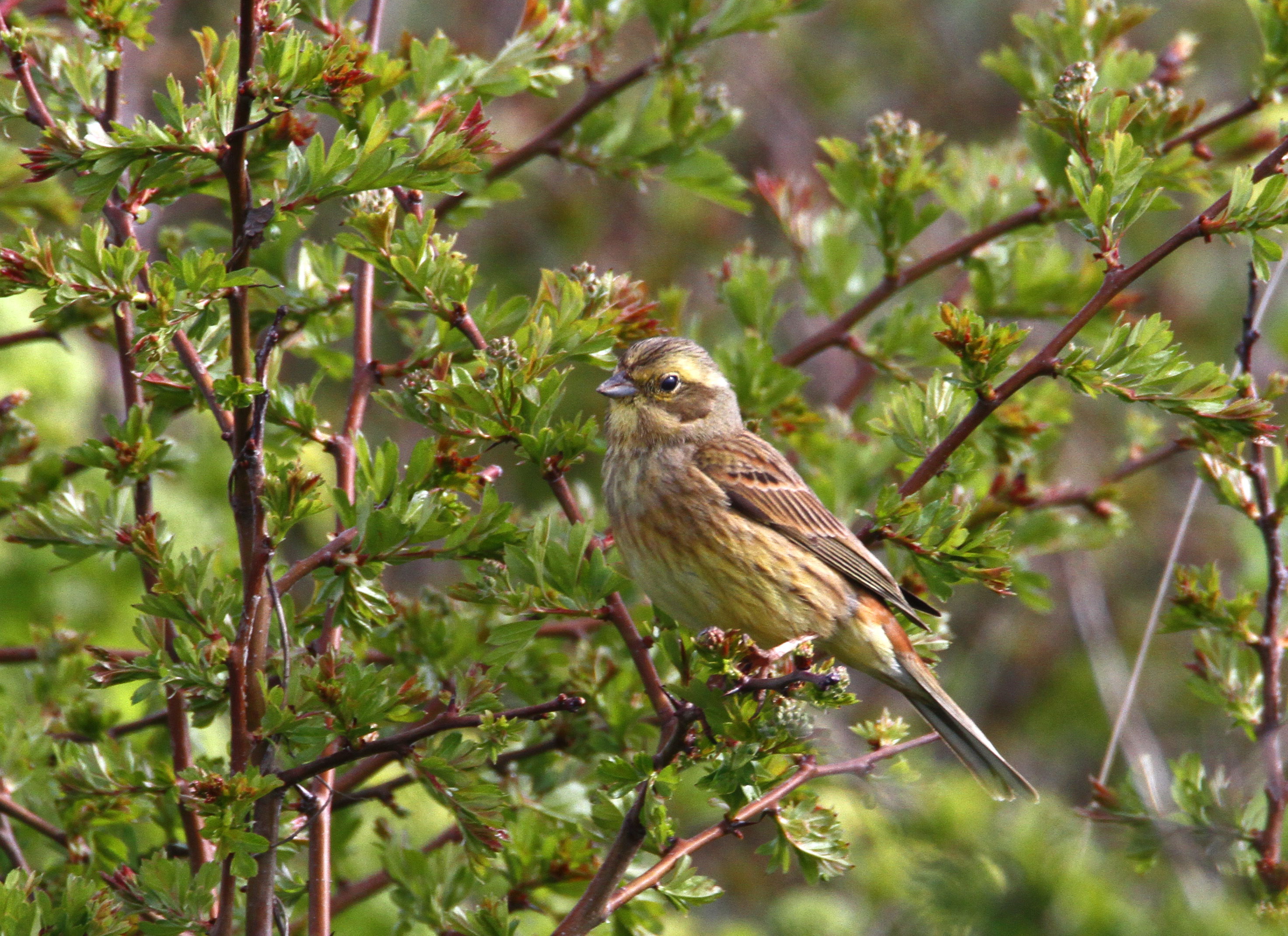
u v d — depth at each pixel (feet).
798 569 33.55
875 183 37.76
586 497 37.63
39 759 31.09
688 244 64.80
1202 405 25.32
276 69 23.07
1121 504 55.77
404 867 31.19
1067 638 62.75
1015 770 33.24
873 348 39.11
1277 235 30.48
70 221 35.37
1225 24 68.44
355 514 26.16
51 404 43.88
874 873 37.42
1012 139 67.05
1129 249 64.23
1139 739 48.42
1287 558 33.32
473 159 24.11
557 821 33.04
